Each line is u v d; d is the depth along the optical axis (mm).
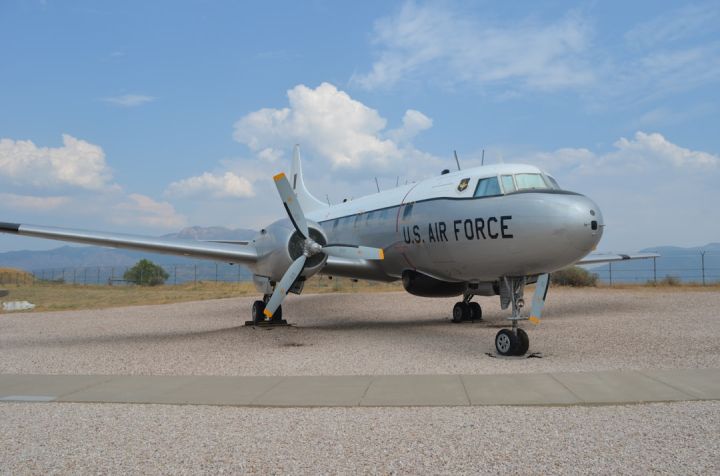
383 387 7234
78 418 5980
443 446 4867
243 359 9867
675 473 4133
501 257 10883
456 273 12688
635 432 5117
